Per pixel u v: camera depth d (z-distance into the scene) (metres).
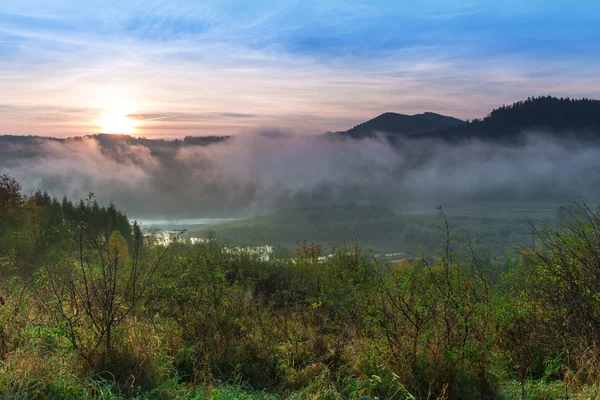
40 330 4.31
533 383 4.59
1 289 4.96
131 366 4.05
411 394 4.05
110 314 4.33
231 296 5.83
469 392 4.14
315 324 5.80
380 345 4.65
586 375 4.56
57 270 4.96
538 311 5.38
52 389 3.46
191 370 4.61
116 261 4.73
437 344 4.45
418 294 4.90
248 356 4.94
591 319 5.00
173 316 5.29
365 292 5.74
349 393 3.97
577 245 5.44
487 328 4.80
